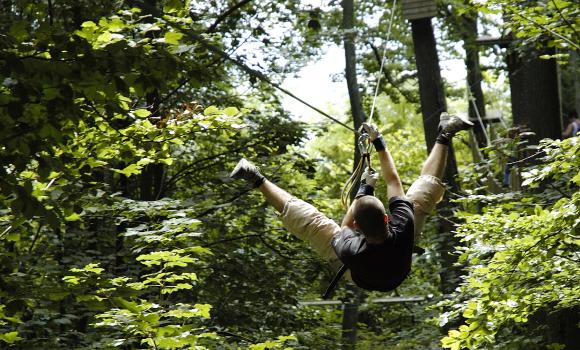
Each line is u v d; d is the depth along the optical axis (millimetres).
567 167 7637
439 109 14875
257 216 11852
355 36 14953
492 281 7531
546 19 9133
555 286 7840
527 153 12031
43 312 8117
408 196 5977
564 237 7340
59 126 5277
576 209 7066
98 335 8867
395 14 19688
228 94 14445
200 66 5668
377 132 5973
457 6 19406
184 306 7094
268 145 13000
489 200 9633
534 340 9672
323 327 13328
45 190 6039
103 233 10914
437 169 6109
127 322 6648
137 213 9383
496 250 7781
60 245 10273
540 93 12227
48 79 5059
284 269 12406
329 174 25766
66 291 5805
